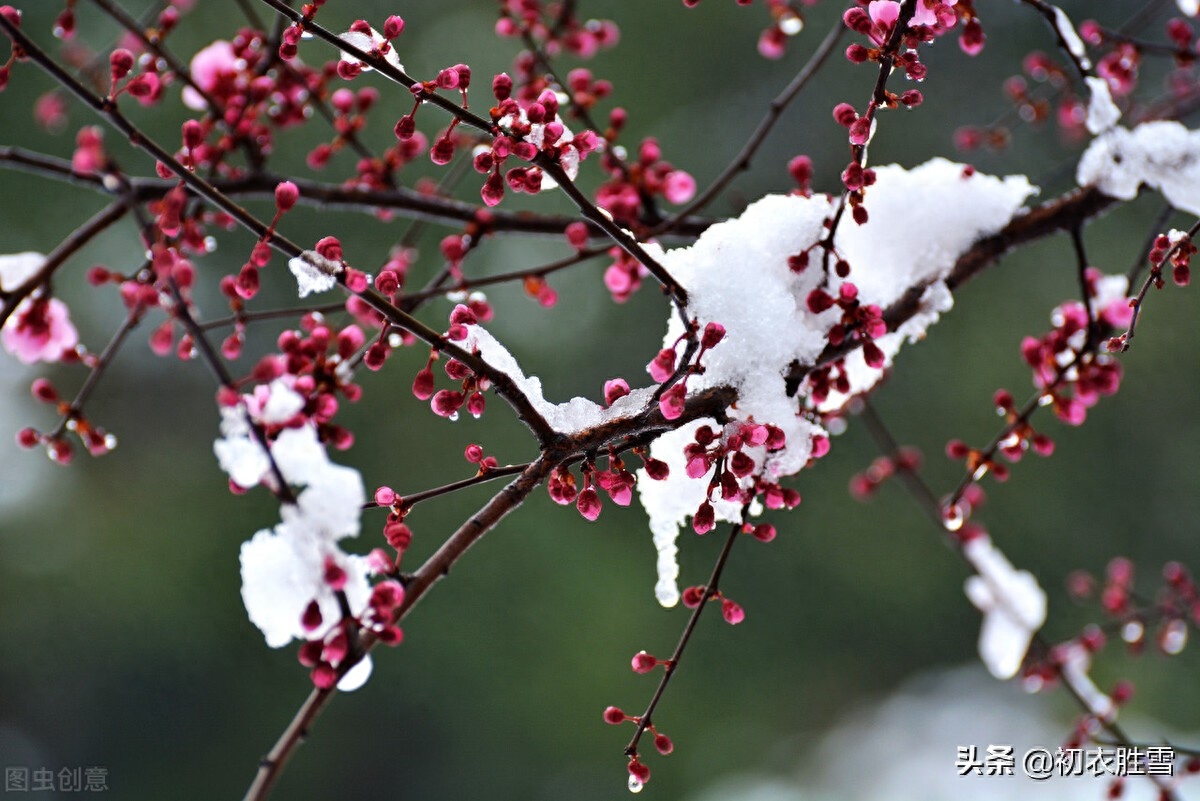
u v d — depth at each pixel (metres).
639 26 10.22
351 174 8.83
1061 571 10.41
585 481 2.25
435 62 9.30
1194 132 2.89
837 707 10.77
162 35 3.29
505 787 10.22
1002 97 9.73
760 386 2.36
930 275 2.84
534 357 9.80
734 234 2.47
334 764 10.48
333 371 2.27
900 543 10.46
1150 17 3.91
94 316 9.09
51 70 2.27
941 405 10.33
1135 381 10.20
